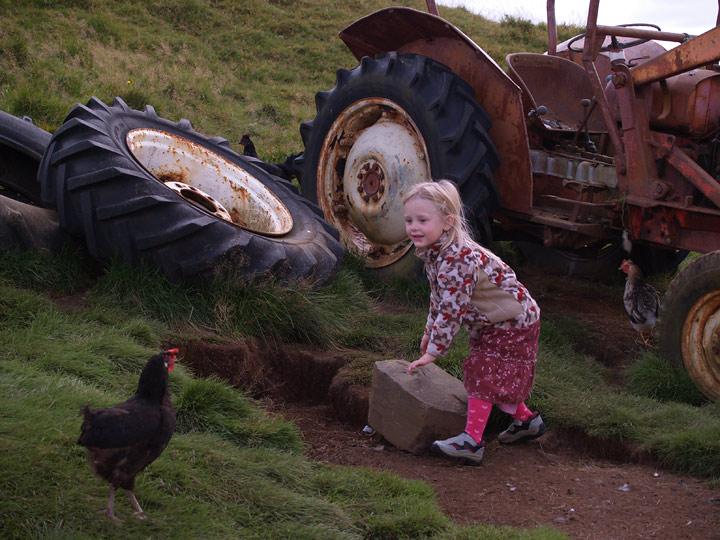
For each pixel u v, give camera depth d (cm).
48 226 479
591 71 528
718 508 295
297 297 477
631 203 507
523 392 341
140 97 1029
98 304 434
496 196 570
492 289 325
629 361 509
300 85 1348
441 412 350
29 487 230
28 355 345
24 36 1155
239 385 425
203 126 1043
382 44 677
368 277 615
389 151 607
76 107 513
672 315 442
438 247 321
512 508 292
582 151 590
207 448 288
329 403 430
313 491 286
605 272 714
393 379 365
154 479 258
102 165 464
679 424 381
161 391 236
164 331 420
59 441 261
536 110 593
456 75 583
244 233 477
